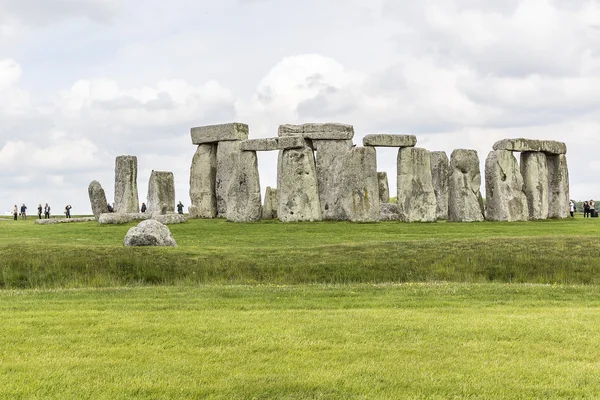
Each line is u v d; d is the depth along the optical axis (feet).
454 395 37.58
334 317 54.95
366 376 40.32
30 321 53.36
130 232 100.53
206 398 37.17
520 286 73.82
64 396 37.24
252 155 158.40
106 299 65.10
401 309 59.41
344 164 152.56
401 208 153.89
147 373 40.86
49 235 128.26
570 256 88.94
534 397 37.40
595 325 51.88
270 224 143.13
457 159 156.76
